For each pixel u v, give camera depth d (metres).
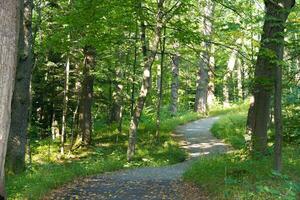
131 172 17.56
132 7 19.88
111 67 28.12
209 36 21.61
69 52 24.33
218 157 17.89
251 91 15.39
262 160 14.45
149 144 26.39
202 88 43.28
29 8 15.20
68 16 19.38
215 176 13.02
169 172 17.61
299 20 11.96
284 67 13.20
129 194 12.56
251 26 13.26
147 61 21.30
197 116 41.06
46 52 25.88
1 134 5.13
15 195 11.16
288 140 20.88
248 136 17.83
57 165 19.05
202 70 43.03
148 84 21.36
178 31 20.97
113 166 18.78
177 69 40.84
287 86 15.56
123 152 24.41
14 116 15.22
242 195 10.09
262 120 15.77
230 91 54.28
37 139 29.25
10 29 5.22
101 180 15.03
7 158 15.04
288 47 13.24
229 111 43.53
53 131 28.48
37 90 28.33
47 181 13.22
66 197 12.04
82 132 26.58
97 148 25.17
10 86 5.23
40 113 31.08
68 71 25.31
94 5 18.59
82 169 16.50
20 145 15.27
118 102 32.28
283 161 14.73
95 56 26.17
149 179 15.31
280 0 12.30
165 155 23.31
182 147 26.27
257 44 13.37
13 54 5.27
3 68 5.14
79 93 27.03
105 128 31.42
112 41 21.31
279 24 11.86
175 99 41.09
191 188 13.33
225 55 44.81
